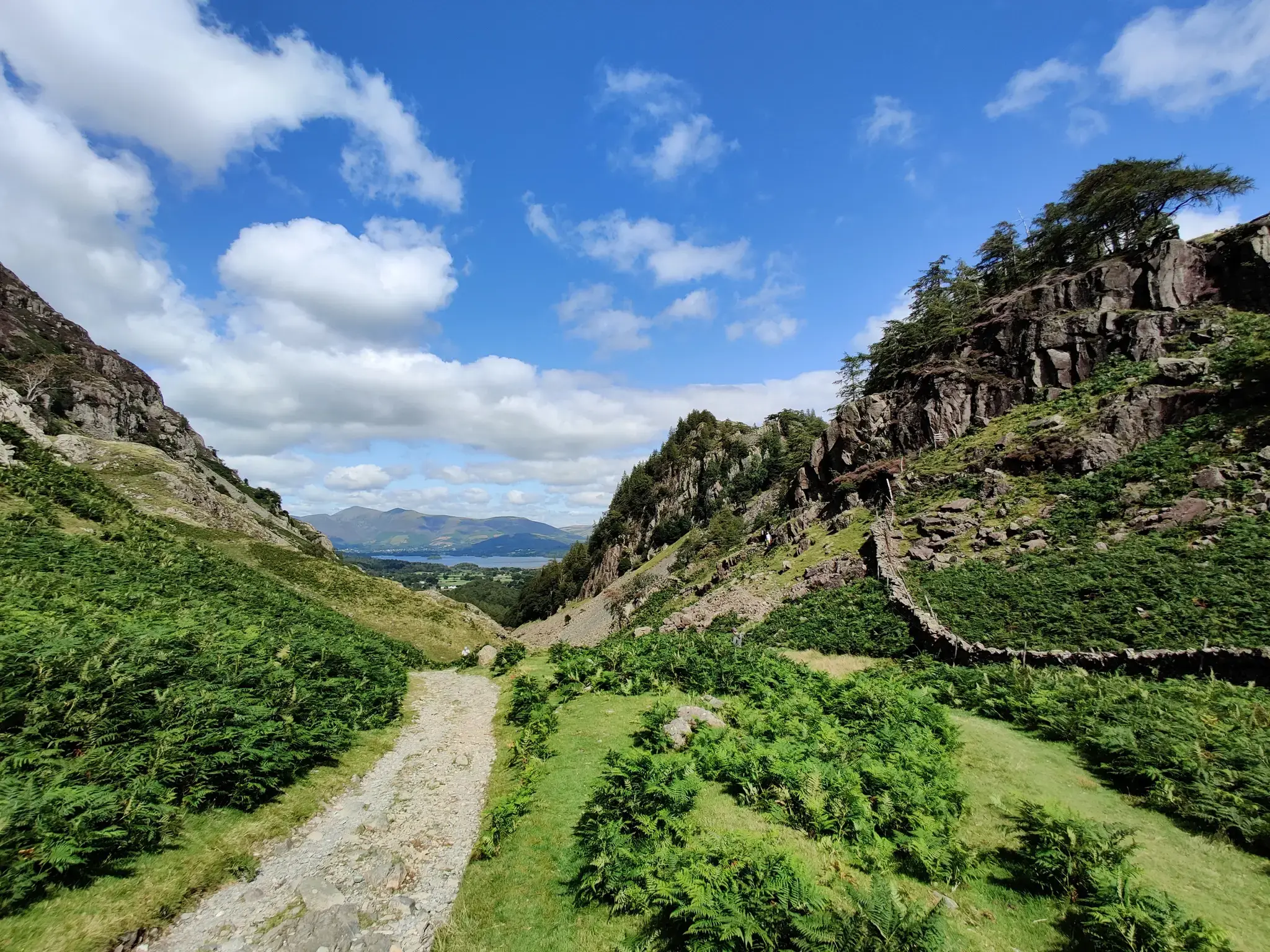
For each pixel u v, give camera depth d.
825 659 29.50
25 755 8.88
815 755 12.67
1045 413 43.97
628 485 152.50
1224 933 7.19
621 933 8.05
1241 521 26.06
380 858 10.25
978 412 49.66
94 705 10.72
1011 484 39.50
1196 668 18.64
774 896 7.34
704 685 19.94
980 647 24.22
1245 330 37.91
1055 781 12.52
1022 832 10.02
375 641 31.84
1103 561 28.06
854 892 8.10
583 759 14.36
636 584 90.94
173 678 12.88
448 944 8.07
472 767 15.19
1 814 7.52
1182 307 43.16
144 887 8.12
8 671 10.80
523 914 8.67
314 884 9.06
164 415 129.12
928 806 10.55
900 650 28.05
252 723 12.02
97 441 62.59
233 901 8.55
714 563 71.31
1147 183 51.62
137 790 9.10
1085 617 24.44
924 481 46.34
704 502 113.69
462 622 52.06
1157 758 12.12
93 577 22.36
